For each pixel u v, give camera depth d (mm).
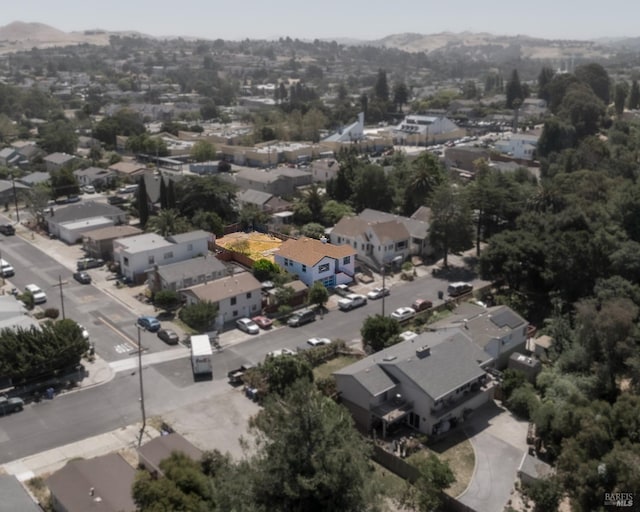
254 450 47469
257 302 72688
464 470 46344
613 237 75812
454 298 76125
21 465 45531
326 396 50844
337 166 130125
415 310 73062
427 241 92062
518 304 73812
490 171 117812
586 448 42250
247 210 103500
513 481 45188
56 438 48969
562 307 70938
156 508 35875
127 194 123375
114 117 182500
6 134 177125
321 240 92188
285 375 53562
